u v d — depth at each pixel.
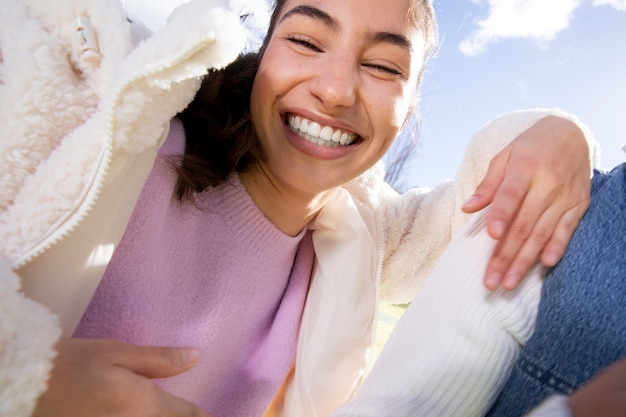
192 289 1.12
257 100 1.14
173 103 0.77
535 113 1.34
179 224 1.07
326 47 1.11
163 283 1.04
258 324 1.30
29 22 0.84
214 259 1.16
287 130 1.16
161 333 1.05
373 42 1.12
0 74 0.82
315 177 1.17
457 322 0.94
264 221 1.22
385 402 0.90
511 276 0.91
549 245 0.93
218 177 1.09
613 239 0.87
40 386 0.60
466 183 1.43
